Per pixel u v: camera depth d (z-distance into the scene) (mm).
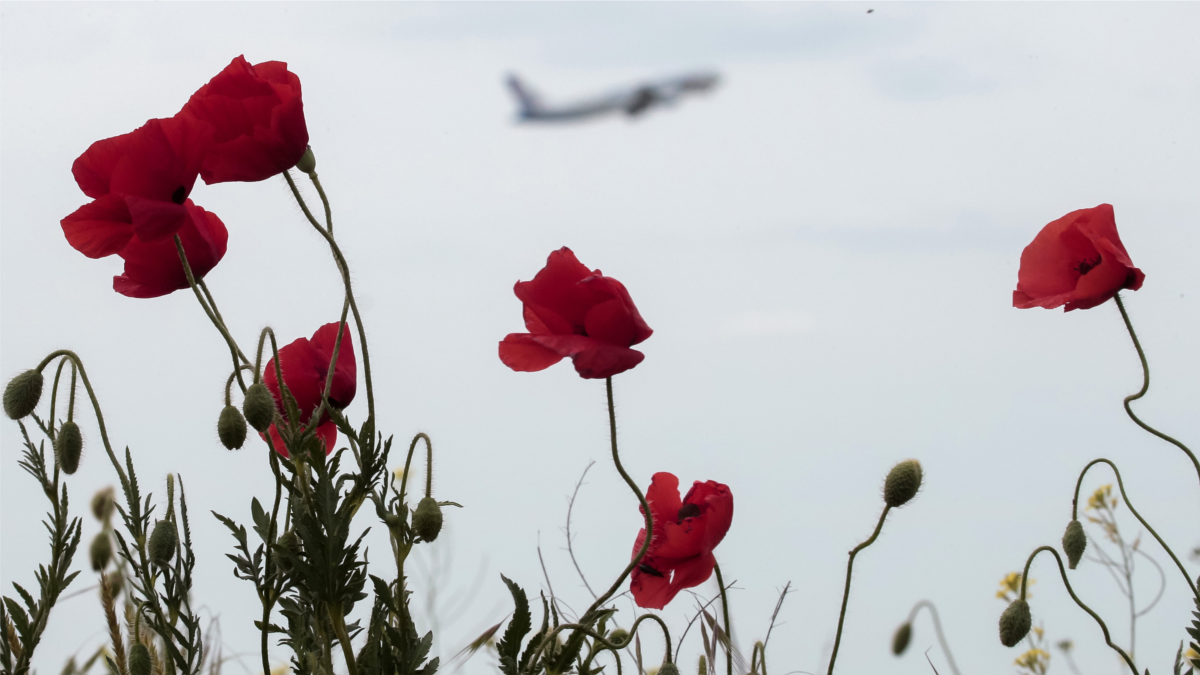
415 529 2709
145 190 2529
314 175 2674
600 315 2301
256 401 2510
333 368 2641
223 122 2590
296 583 2701
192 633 2965
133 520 2922
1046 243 3285
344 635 2674
